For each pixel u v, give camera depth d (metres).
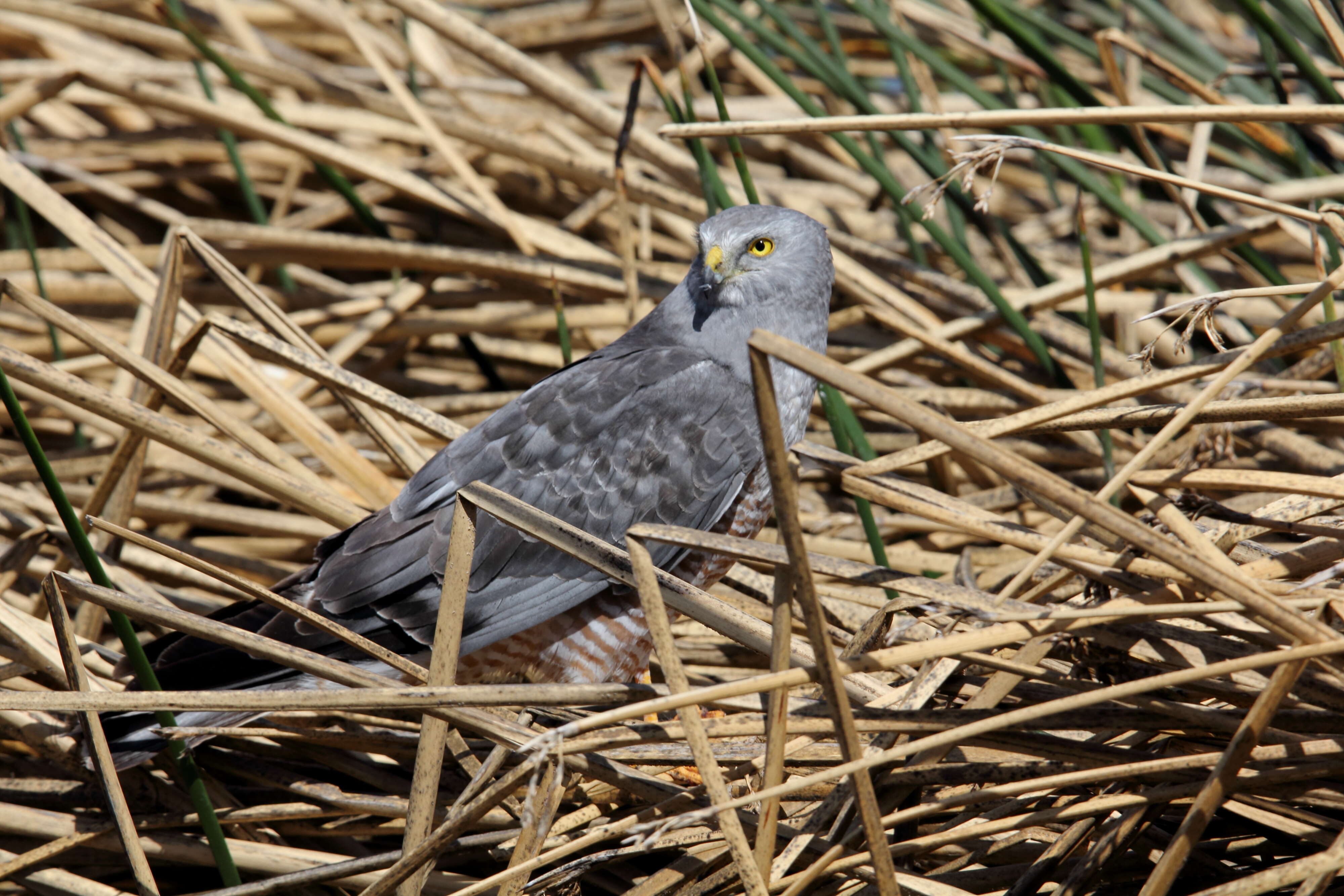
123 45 13.63
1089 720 4.88
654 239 11.87
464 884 5.45
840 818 4.83
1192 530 4.70
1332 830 4.84
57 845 5.66
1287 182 9.01
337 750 6.21
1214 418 5.16
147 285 8.79
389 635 6.56
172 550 5.15
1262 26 7.75
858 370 8.71
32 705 4.68
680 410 6.90
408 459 7.80
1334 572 4.52
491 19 15.20
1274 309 9.94
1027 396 8.44
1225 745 5.00
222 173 12.28
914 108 9.91
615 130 10.45
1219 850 5.14
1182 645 4.97
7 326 10.15
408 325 10.21
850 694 5.35
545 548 6.62
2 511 8.06
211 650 6.21
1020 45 8.78
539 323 10.18
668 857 5.46
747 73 13.51
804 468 9.34
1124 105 9.09
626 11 15.66
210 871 6.00
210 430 9.41
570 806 5.74
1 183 10.91
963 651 4.31
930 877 5.14
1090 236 11.75
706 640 7.23
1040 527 8.24
